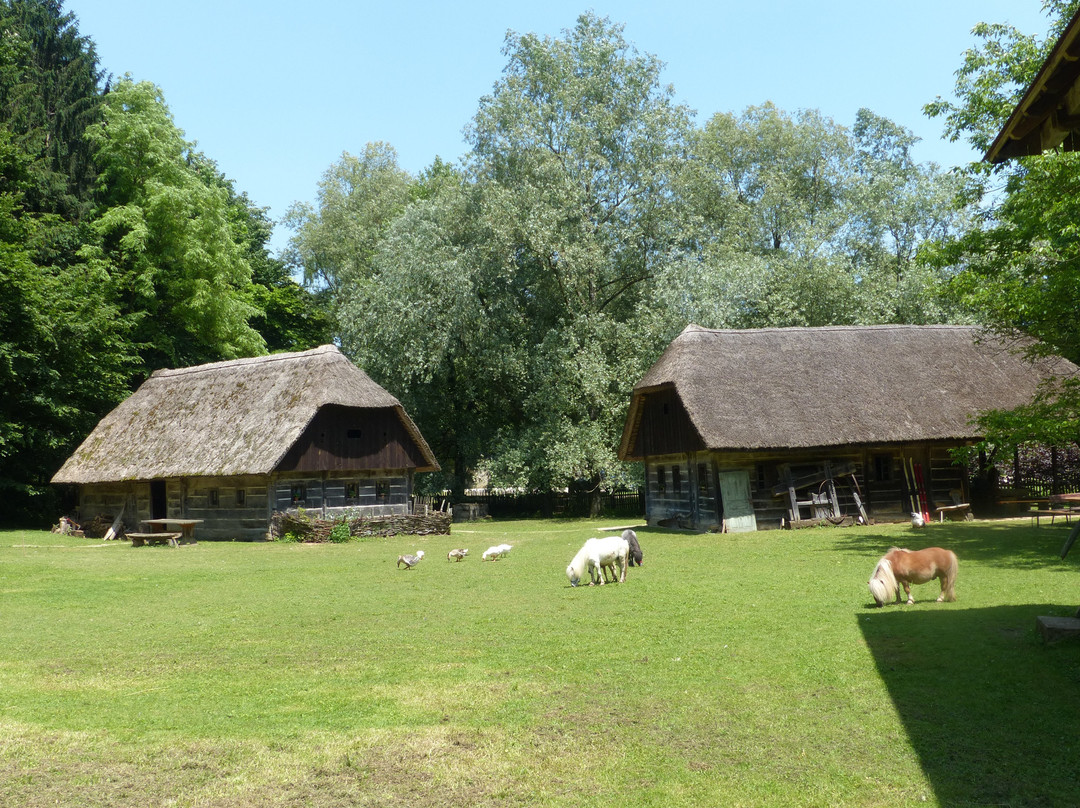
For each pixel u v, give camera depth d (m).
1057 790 5.87
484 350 41.44
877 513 29.81
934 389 30.20
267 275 62.09
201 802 6.22
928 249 23.31
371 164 62.88
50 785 6.58
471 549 25.86
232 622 13.31
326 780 6.56
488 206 39.81
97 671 10.14
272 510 31.11
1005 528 25.34
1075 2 24.56
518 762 6.80
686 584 15.95
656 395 32.91
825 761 6.59
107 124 44.91
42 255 40.75
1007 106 25.30
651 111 41.38
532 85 42.97
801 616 12.13
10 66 43.09
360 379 33.81
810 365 30.62
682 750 6.93
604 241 41.12
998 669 8.71
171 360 46.62
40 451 38.19
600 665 9.70
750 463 29.11
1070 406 19.53
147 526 33.81
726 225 47.16
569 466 38.88
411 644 11.21
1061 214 18.44
